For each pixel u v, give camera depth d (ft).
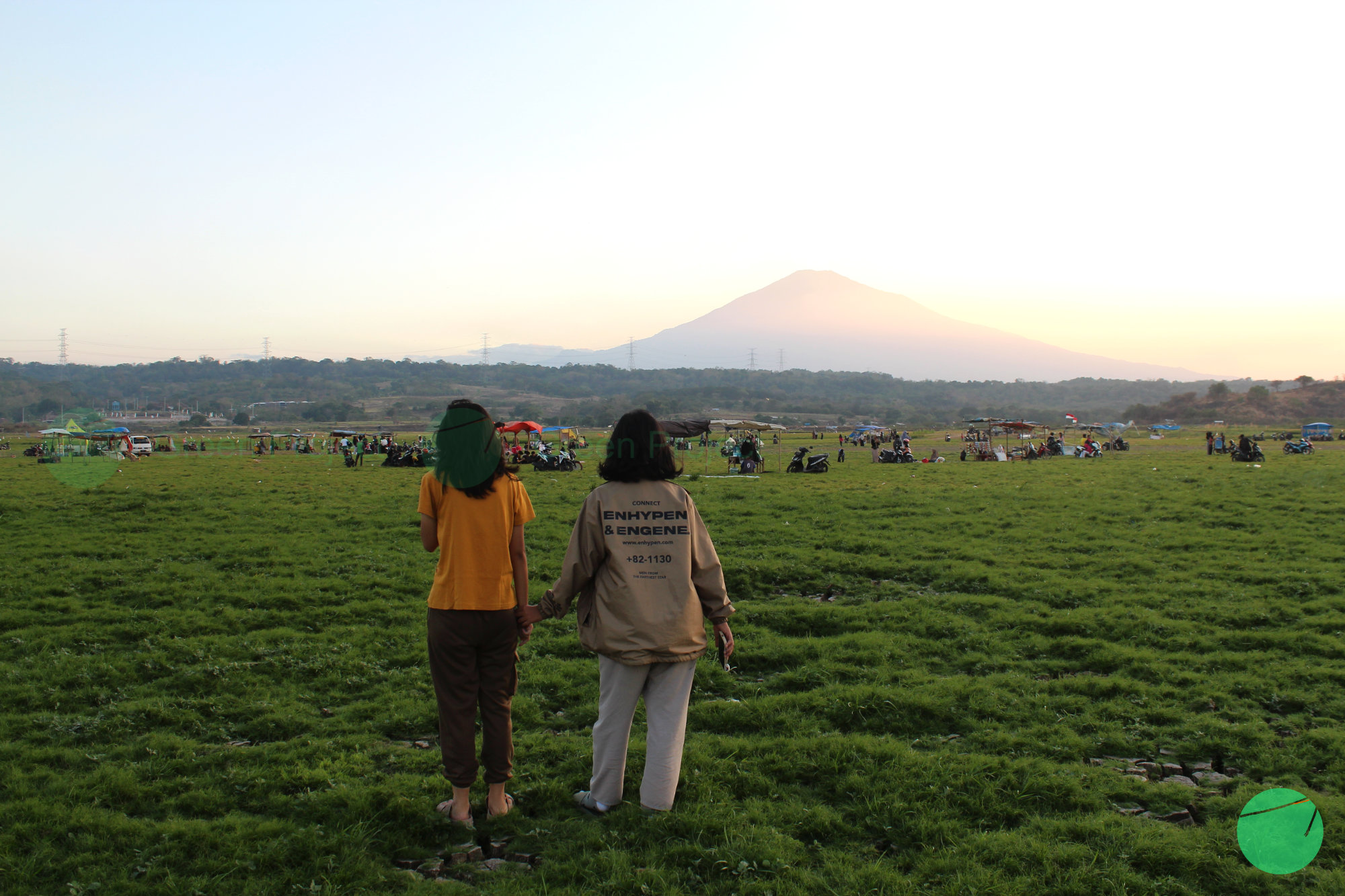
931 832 13.65
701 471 118.83
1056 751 17.06
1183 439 256.11
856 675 22.48
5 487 84.99
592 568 14.30
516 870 12.71
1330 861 12.61
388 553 42.88
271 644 25.96
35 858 12.62
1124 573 35.96
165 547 44.86
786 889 11.87
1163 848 12.81
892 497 68.95
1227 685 21.12
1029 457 144.25
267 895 11.77
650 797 14.19
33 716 19.30
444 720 13.99
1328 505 57.06
